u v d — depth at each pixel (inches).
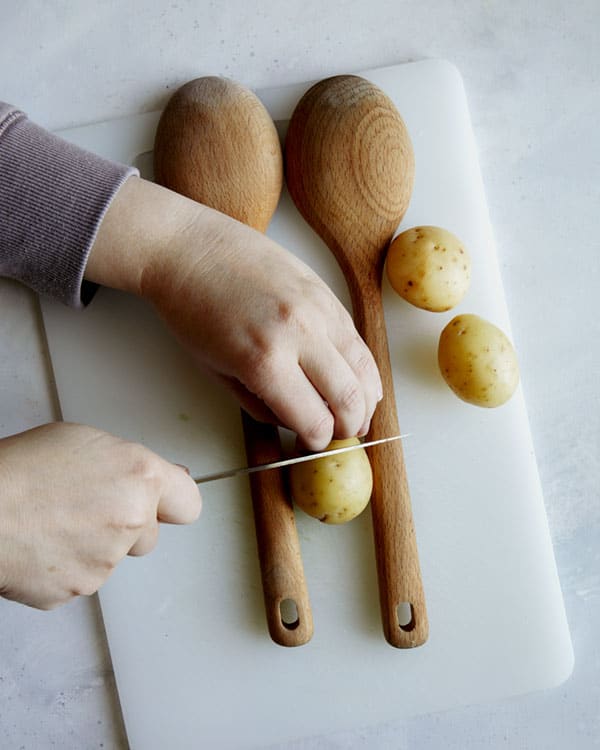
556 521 27.0
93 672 26.5
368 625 26.1
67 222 24.3
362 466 24.7
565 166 27.6
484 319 25.4
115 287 25.2
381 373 25.7
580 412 27.1
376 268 25.9
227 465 26.3
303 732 26.2
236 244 24.3
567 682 26.6
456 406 26.2
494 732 26.6
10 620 26.6
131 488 22.4
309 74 27.7
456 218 26.6
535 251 27.4
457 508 26.1
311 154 25.7
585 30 27.7
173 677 26.2
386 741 26.6
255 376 23.6
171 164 25.7
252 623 26.2
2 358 26.8
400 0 27.8
